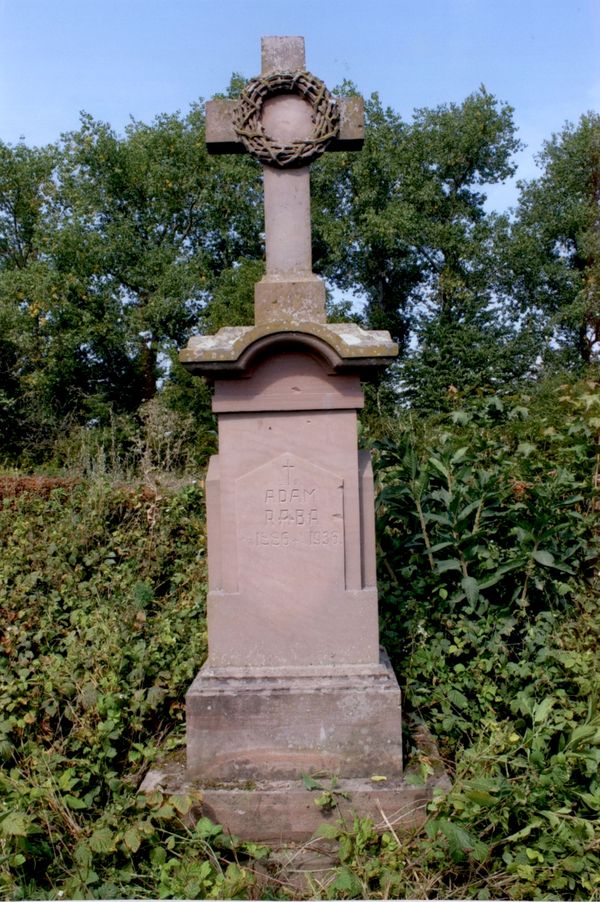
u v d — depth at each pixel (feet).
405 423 22.63
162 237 91.76
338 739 10.66
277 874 9.46
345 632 11.30
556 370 79.15
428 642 13.47
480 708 12.16
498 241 84.84
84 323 77.25
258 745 10.68
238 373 11.04
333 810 10.02
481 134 86.22
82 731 10.93
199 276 86.58
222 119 11.94
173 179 88.33
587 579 15.85
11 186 87.97
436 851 8.90
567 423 18.60
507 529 15.78
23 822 8.69
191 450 37.88
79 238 78.13
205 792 10.11
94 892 8.50
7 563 18.47
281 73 11.80
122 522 22.57
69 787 9.67
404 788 10.06
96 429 68.59
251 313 60.64
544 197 88.22
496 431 19.92
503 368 76.48
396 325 93.76
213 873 8.97
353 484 11.32
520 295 88.58
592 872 8.61
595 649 13.20
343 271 91.71
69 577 17.95
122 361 85.56
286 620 11.30
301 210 11.84
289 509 11.27
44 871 9.24
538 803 9.35
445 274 85.51
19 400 68.64
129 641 14.02
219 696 10.68
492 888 8.66
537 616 14.01
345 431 11.31
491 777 9.67
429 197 84.02
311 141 11.69
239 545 11.32
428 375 66.03
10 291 74.02
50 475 34.37
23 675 12.37
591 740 9.76
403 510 15.14
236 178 89.25
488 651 13.14
